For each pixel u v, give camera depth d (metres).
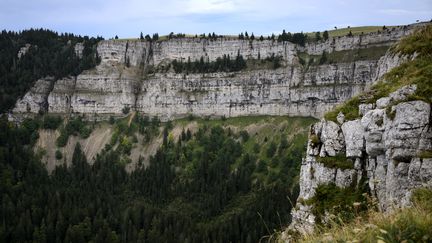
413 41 44.94
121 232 153.00
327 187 38.69
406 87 32.94
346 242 15.53
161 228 154.38
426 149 29.78
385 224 15.94
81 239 139.75
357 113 38.88
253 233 130.75
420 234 14.90
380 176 34.03
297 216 40.56
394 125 31.77
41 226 142.25
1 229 138.25
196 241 137.75
